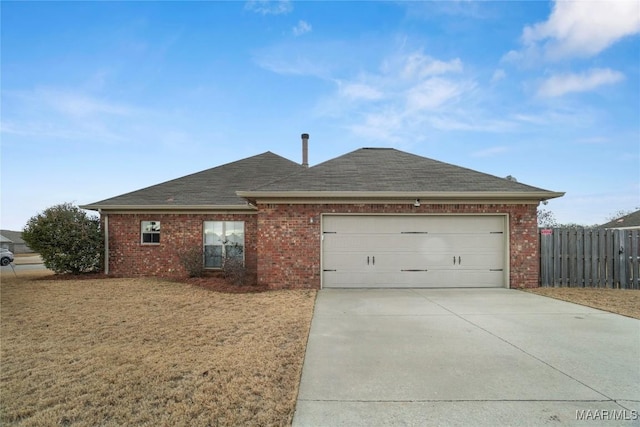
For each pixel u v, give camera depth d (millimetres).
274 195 9883
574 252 10305
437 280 10227
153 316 6840
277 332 5699
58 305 7891
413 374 4027
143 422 3037
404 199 10117
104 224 13297
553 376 3953
